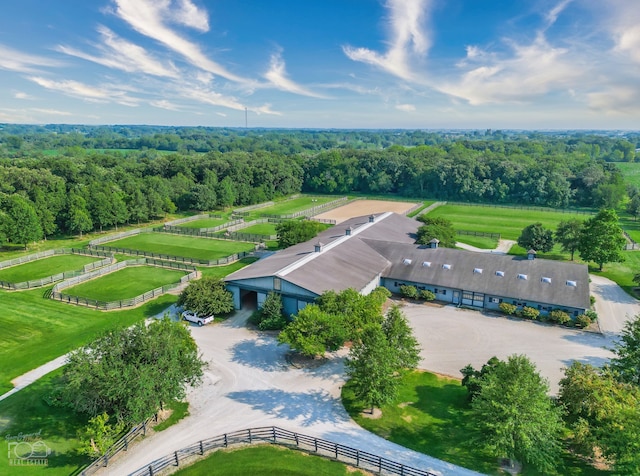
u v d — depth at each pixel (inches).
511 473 1063.0
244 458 1135.6
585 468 1072.8
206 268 2667.3
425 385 1438.2
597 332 1800.0
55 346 1706.4
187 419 1284.4
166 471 1096.8
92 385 1137.4
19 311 2039.9
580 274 1975.9
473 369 1438.2
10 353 1654.8
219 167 5433.1
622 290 2297.0
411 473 1055.0
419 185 5748.0
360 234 2657.5
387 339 1339.8
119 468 1100.5
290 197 5748.0
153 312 2016.5
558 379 1459.2
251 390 1417.3
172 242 3356.3
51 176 4195.4
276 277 1870.1
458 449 1149.1
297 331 1478.8
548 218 4313.5
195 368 1302.9
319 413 1304.1
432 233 2696.9
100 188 3905.0
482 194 5364.2
